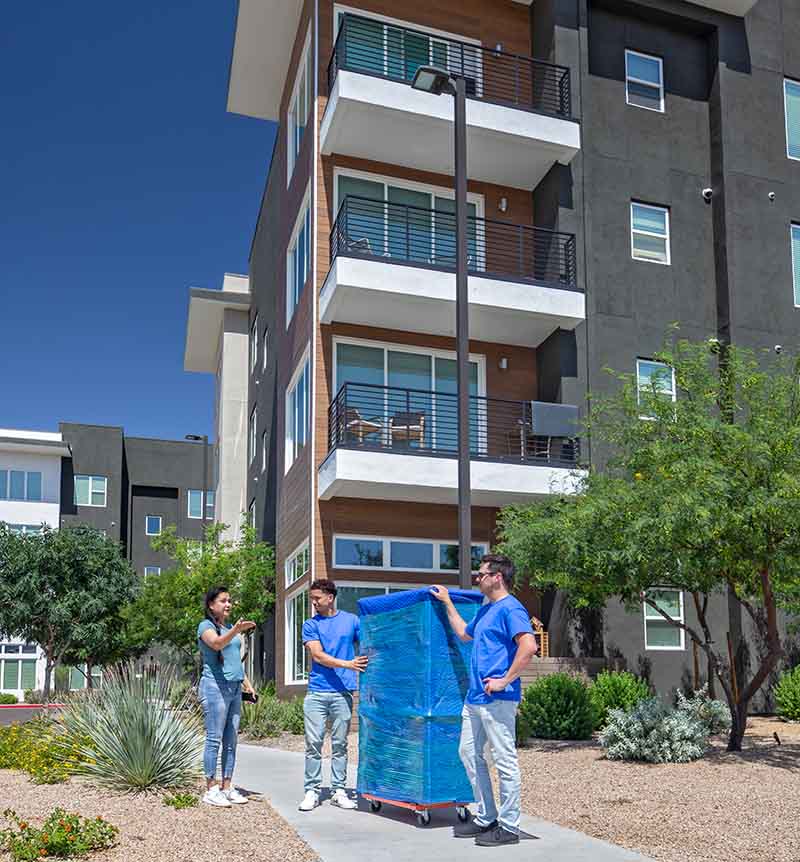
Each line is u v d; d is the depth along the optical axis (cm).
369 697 865
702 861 662
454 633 805
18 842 656
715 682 1942
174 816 802
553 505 1573
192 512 5638
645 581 1325
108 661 3659
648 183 2198
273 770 1166
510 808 701
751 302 2180
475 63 2219
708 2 2278
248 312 3806
